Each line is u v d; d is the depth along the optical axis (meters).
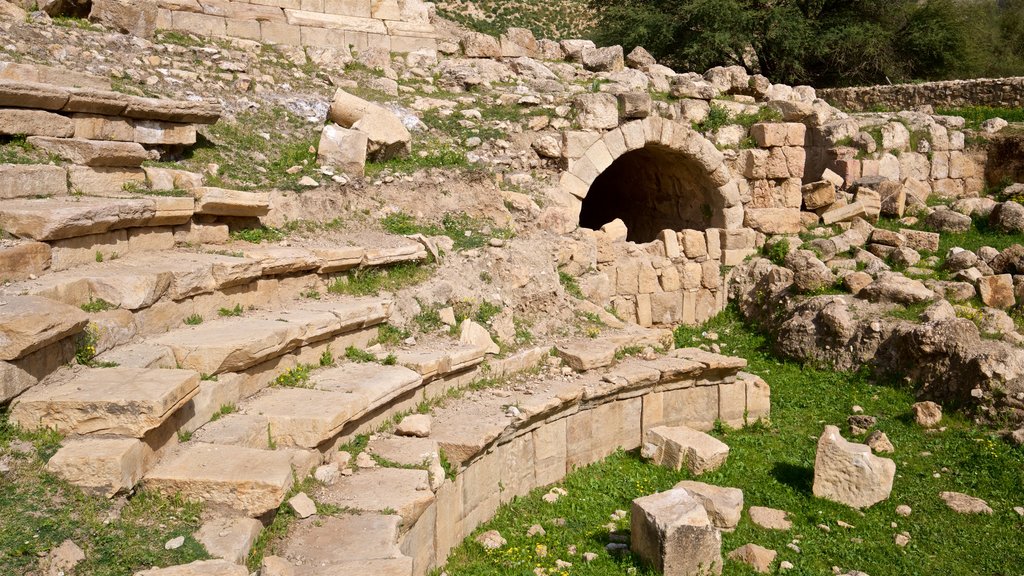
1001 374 10.98
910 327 12.49
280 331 7.18
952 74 30.67
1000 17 38.84
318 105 12.81
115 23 11.96
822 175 17.78
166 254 8.02
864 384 12.54
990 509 9.11
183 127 9.97
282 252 8.70
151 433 5.42
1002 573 7.92
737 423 11.72
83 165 8.11
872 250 15.58
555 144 14.60
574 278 13.08
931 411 11.22
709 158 16.16
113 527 4.84
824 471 9.30
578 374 10.52
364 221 11.02
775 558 7.94
